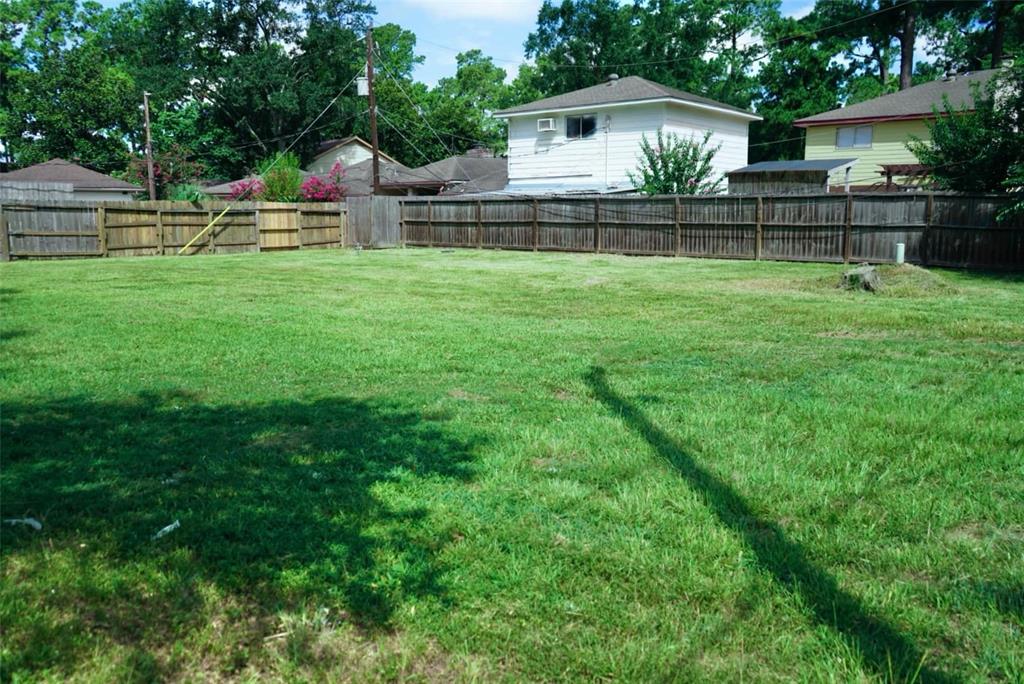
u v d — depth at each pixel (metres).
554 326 8.41
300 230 24.16
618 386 5.53
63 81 43.47
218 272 15.01
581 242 21.56
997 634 2.24
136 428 4.45
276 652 2.20
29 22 47.72
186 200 22.50
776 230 18.19
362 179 39.03
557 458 3.94
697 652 2.19
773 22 45.59
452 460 3.87
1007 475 3.58
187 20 45.28
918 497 3.30
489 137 61.28
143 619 2.36
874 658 2.13
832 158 29.70
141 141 47.41
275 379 5.83
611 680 2.08
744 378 5.78
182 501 3.28
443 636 2.26
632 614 2.38
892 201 16.47
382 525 3.03
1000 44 38.97
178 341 7.34
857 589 2.51
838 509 3.19
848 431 4.29
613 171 28.73
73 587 2.51
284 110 45.72
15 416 4.70
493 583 2.57
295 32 48.19
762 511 3.18
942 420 4.47
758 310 9.55
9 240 17.83
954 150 15.79
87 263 17.09
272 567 2.67
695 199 19.33
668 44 46.12
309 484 3.49
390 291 11.88
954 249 15.77
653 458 3.87
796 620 2.34
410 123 53.22
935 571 2.65
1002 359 6.39
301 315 9.17
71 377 5.82
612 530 3.00
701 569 2.65
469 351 6.92
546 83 46.34
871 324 8.38
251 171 44.50
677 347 7.11
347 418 4.70
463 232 24.09
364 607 2.41
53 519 3.08
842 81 46.25
